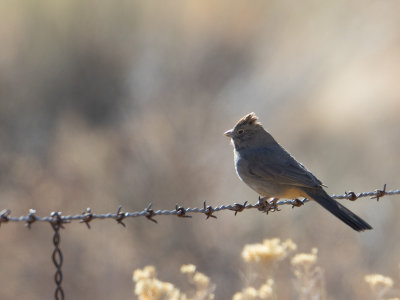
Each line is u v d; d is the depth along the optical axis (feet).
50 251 45.27
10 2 75.05
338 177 56.39
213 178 51.39
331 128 61.11
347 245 44.68
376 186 54.44
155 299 21.83
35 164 54.90
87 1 75.82
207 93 65.21
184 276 44.83
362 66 69.56
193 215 48.85
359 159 57.67
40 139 65.46
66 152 53.98
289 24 79.82
